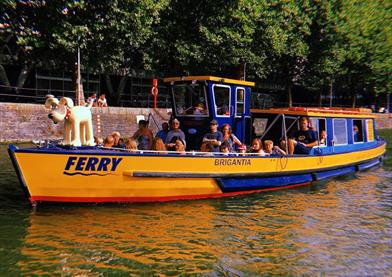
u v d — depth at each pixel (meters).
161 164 9.89
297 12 33.38
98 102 29.39
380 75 43.78
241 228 8.98
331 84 42.97
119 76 42.03
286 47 33.72
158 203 10.27
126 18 23.67
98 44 24.47
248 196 11.69
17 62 30.34
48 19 22.59
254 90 53.09
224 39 28.64
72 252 7.41
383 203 11.49
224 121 12.68
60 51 24.22
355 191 12.94
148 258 7.30
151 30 27.28
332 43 37.12
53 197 9.17
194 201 10.77
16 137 23.28
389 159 20.81
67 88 38.00
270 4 31.09
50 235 8.11
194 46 28.45
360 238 8.62
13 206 9.87
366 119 17.92
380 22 40.88
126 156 9.43
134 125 28.38
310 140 13.73
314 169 13.64
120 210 9.65
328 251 7.90
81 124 9.38
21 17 22.88
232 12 28.64
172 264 7.10
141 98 43.50
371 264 7.37
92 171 9.20
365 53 40.41
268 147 12.37
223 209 10.30
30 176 8.88
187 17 29.27
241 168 11.30
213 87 12.16
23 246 7.60
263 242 8.23
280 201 11.35
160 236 8.30
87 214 9.30
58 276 6.57
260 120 14.21
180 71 31.95
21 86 33.00
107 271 6.78
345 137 15.83
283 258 7.52
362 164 17.08
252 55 30.09
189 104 12.55
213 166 10.72
